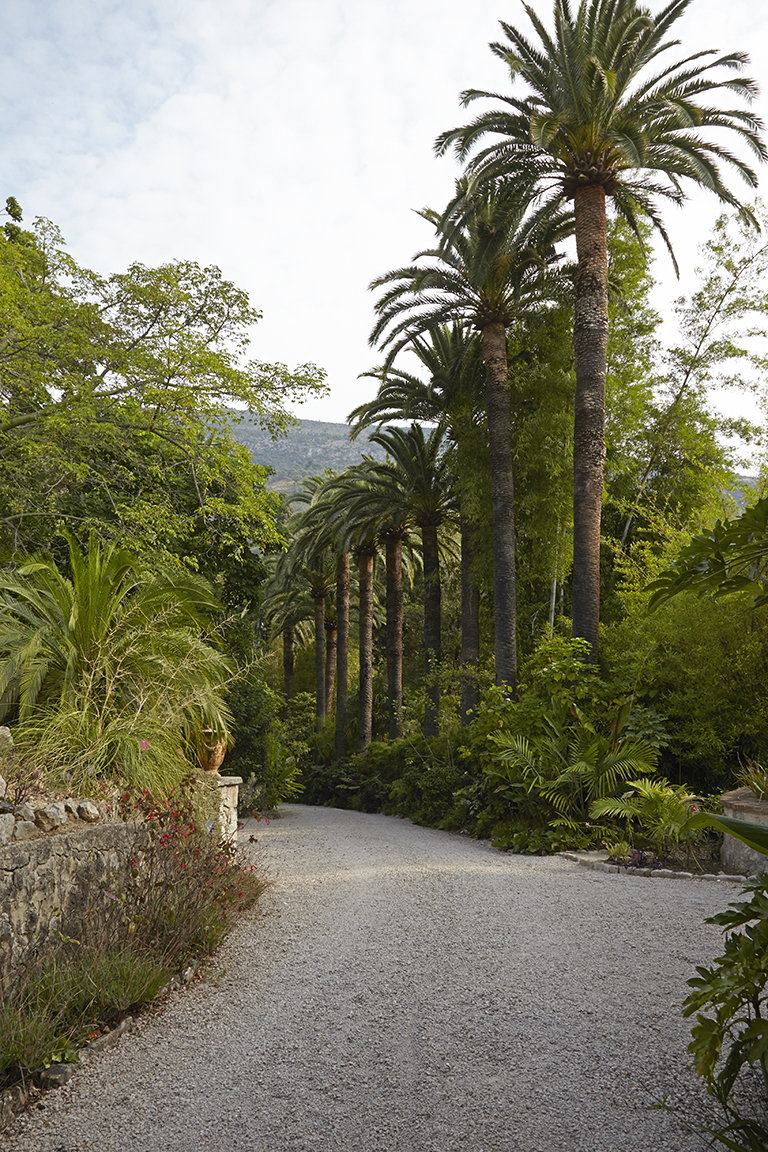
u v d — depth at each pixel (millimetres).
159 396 8805
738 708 9602
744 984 2098
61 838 3891
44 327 8344
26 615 6367
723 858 7730
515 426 17297
